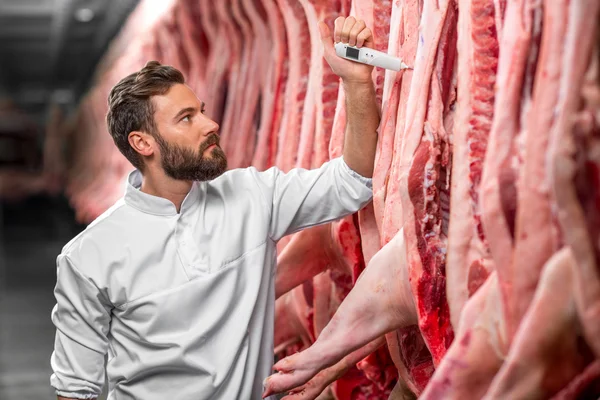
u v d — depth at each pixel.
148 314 2.04
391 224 2.02
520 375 1.46
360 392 2.59
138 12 6.41
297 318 2.85
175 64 5.14
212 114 4.23
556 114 1.48
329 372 2.29
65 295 2.08
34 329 6.23
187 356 2.04
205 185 2.16
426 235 1.90
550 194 1.48
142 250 2.05
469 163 1.76
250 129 3.65
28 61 15.20
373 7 2.31
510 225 1.61
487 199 1.63
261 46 3.55
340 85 2.42
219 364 2.05
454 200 1.78
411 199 1.90
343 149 2.18
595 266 1.38
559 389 1.46
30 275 8.98
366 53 2.04
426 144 1.89
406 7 2.05
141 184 2.21
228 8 3.95
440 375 1.63
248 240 2.11
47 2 9.41
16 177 16.91
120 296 2.05
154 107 2.03
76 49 11.79
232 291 2.07
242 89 3.81
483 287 1.65
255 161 3.37
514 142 1.62
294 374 2.09
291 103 2.96
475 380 1.62
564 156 1.39
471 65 1.78
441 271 1.89
